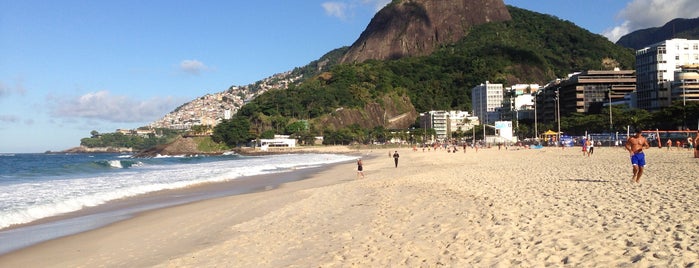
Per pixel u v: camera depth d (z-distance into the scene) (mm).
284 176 43750
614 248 8578
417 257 9820
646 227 9953
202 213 20547
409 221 13984
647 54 152125
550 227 10953
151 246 14117
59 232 17031
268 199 24297
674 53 147750
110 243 14945
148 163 85438
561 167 32281
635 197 14523
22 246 14781
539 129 166875
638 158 19188
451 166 44219
